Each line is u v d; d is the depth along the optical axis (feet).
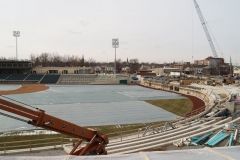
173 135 81.61
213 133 80.43
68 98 195.42
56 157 31.37
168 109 151.33
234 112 120.16
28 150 67.97
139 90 264.93
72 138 82.28
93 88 282.97
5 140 84.43
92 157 31.42
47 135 90.38
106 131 100.07
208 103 158.61
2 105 41.14
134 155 31.99
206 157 30.45
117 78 355.36
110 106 160.97
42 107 153.79
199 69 577.84
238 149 33.55
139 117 128.16
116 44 367.45
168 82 289.94
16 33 392.27
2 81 327.67
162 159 29.91
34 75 357.61
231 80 288.10
